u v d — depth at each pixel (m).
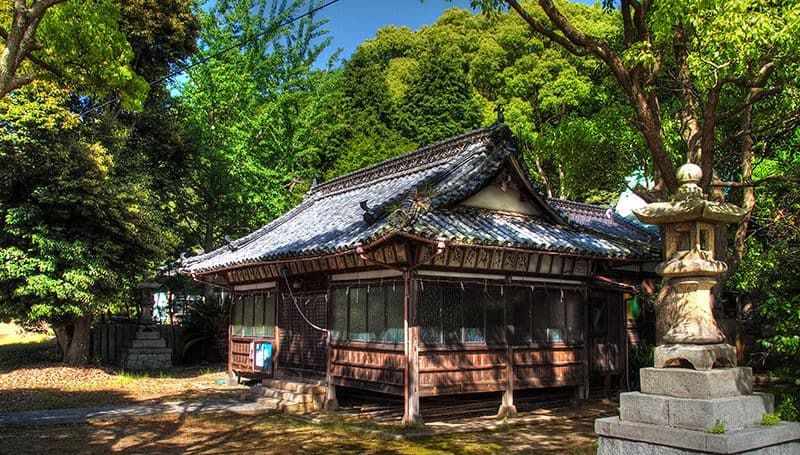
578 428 12.77
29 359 21.70
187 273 19.81
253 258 15.80
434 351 12.80
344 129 33.62
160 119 24.67
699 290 7.21
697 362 6.74
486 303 13.74
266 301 18.16
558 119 29.55
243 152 26.98
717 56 10.09
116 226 19.45
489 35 35.66
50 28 10.26
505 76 29.92
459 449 10.87
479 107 33.09
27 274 17.91
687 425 6.45
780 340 10.28
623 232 24.94
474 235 12.28
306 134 30.36
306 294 16.20
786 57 10.23
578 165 20.52
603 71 18.56
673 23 10.29
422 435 11.84
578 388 15.47
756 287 14.16
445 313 13.07
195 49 25.94
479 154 14.88
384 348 13.17
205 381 20.05
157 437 11.62
